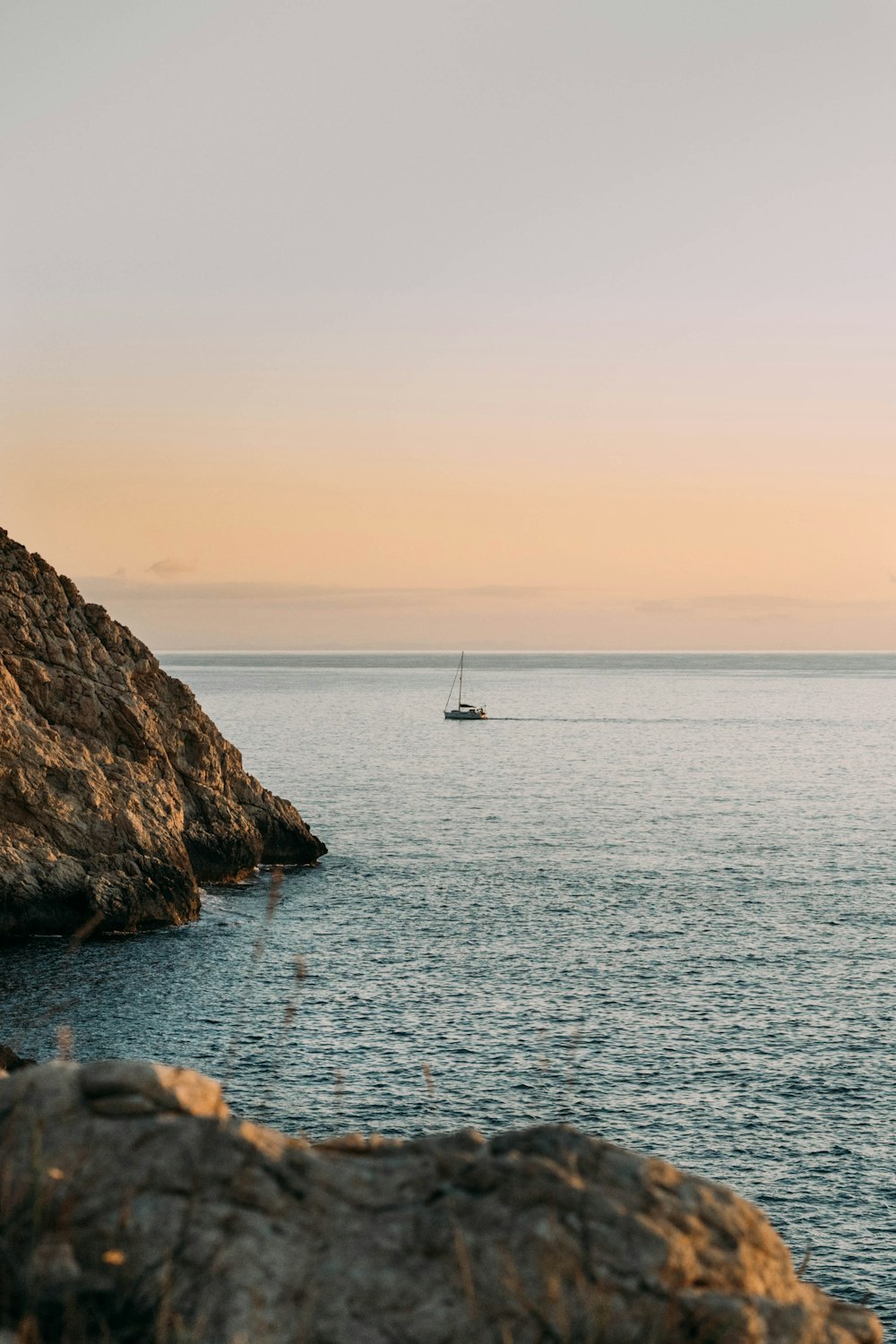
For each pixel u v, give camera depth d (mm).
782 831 107312
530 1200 6816
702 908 74500
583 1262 6562
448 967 60938
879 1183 36344
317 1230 6668
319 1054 47438
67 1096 7023
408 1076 44781
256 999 55312
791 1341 6500
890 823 112625
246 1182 6719
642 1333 6355
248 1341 6098
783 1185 36250
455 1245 6637
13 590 80250
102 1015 53031
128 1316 6199
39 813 70688
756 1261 7039
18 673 77250
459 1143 7383
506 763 170625
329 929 69812
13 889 67312
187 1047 48562
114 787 74500
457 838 102875
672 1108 41625
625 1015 52281
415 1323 6336
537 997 55156
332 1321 6312
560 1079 44281
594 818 115375
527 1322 6371
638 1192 7016
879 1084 43875
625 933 67875
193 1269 6355
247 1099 42406
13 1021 52094
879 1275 31438
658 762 175125
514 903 76312
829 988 56312
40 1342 6086
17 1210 6551
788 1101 42312
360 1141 7465
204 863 83625
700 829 108438
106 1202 6574
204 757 88688
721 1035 49438
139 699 83938
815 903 75750
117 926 69000
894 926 69250
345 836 104000
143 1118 6949
